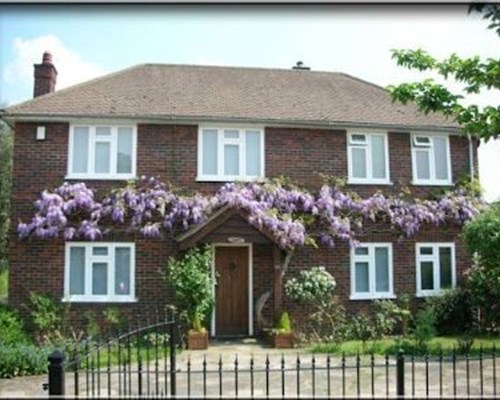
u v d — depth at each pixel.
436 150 18.17
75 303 15.85
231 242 15.83
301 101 18.61
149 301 16.03
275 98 18.61
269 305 16.59
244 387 9.48
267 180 16.80
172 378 7.54
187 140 16.75
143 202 16.16
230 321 16.52
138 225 16.14
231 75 20.30
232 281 16.62
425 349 12.59
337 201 16.94
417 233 17.62
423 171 18.05
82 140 16.41
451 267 17.77
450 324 16.89
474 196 17.98
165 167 16.58
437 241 17.77
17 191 16.02
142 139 16.59
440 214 17.53
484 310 16.77
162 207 16.12
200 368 11.55
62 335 15.30
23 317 15.55
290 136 17.27
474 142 18.41
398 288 17.33
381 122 17.64
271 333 15.05
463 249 17.83
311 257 16.86
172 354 7.88
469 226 15.80
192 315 14.98
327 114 17.77
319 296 16.25
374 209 17.17
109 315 15.66
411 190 17.81
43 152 16.19
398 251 17.47
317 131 17.44
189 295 15.07
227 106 17.53
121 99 17.30
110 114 16.25
